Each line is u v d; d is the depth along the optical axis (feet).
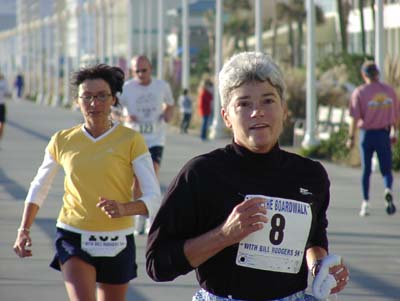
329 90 192.65
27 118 314.76
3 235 81.82
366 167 92.73
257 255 28.66
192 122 255.29
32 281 63.57
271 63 29.12
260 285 28.73
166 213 29.14
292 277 29.14
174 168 143.13
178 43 431.84
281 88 29.22
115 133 45.11
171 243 28.99
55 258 44.52
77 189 44.16
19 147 185.57
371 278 65.05
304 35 345.92
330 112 192.13
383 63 136.67
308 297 29.66
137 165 44.75
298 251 29.14
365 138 91.86
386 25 230.27
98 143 44.78
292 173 29.35
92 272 43.39
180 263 28.45
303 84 195.62
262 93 28.73
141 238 79.36
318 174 29.73
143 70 81.25
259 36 190.49
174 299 58.85
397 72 152.25
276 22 321.52
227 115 29.63
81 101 45.19
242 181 28.89
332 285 29.01
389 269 68.08
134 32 505.66
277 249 28.78
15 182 124.77
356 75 195.31
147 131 81.35
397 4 225.35
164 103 83.10
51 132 236.43
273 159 29.14
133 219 45.29
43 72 594.65
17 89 570.05
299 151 163.73
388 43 230.07
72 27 606.14
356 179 126.93
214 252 28.04
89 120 45.19
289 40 322.34
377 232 83.76
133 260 45.01
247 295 28.71
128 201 44.98
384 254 73.72
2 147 185.06
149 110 81.41
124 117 81.87
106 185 44.21
